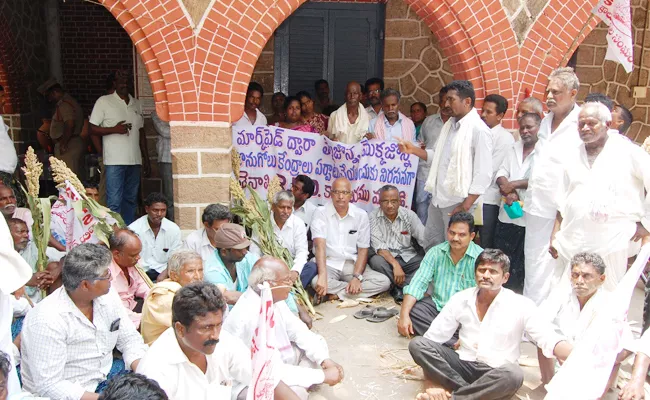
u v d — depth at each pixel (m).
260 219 5.87
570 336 4.41
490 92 6.77
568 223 4.83
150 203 5.81
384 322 5.79
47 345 3.51
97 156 9.24
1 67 9.30
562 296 4.63
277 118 8.41
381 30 9.33
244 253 4.82
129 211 8.23
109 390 2.53
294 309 5.18
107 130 7.68
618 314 3.81
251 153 7.09
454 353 4.50
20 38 9.76
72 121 8.78
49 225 4.88
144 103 9.28
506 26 6.64
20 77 9.71
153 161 9.47
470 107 5.51
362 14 9.32
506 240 6.25
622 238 4.65
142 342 4.00
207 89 6.14
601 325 3.80
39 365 3.50
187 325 3.16
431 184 5.88
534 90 6.86
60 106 8.76
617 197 4.59
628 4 6.68
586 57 9.21
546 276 5.44
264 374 3.16
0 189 4.93
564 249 4.86
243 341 4.01
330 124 7.50
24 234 4.65
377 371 4.85
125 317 3.96
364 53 9.43
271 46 9.34
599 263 4.27
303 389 3.99
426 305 5.36
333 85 9.52
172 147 6.20
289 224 6.10
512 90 6.80
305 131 7.34
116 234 4.67
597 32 9.13
